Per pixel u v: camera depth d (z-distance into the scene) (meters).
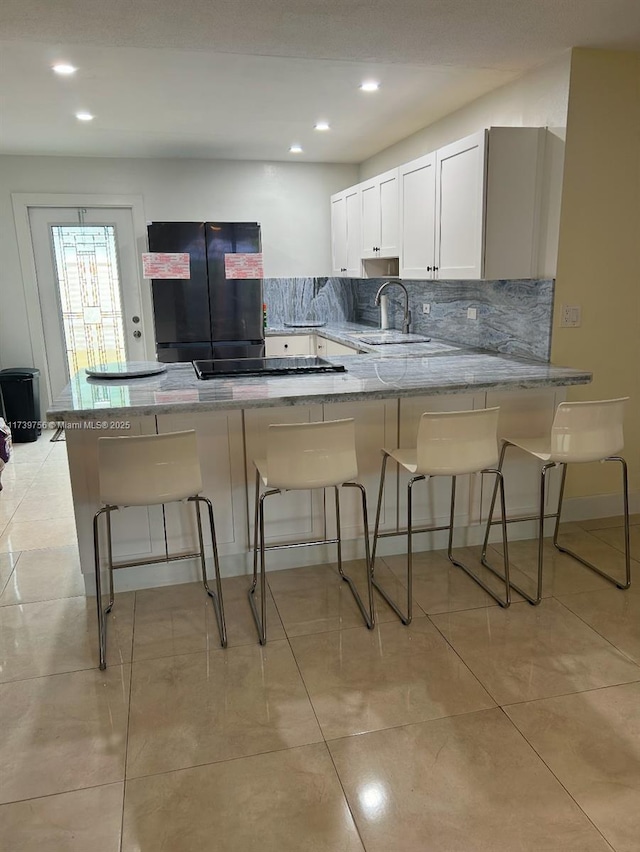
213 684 2.21
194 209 5.56
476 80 3.34
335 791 1.74
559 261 3.15
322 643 2.45
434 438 2.45
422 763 1.84
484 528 3.29
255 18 2.46
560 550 3.21
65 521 3.73
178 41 2.68
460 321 4.24
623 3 2.39
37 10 2.34
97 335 5.72
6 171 5.19
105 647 2.41
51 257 5.48
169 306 5.06
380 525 3.11
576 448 2.61
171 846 1.59
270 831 1.62
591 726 1.98
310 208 5.84
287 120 4.11
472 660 2.32
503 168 3.09
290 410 2.83
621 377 3.41
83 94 3.46
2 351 5.55
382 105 3.78
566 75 2.94
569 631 2.50
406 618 2.57
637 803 1.69
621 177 3.14
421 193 3.75
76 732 1.99
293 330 5.45
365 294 6.05
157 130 4.34
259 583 2.92
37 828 1.64
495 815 1.66
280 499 2.94
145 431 2.68
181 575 2.94
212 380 2.95
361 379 2.92
